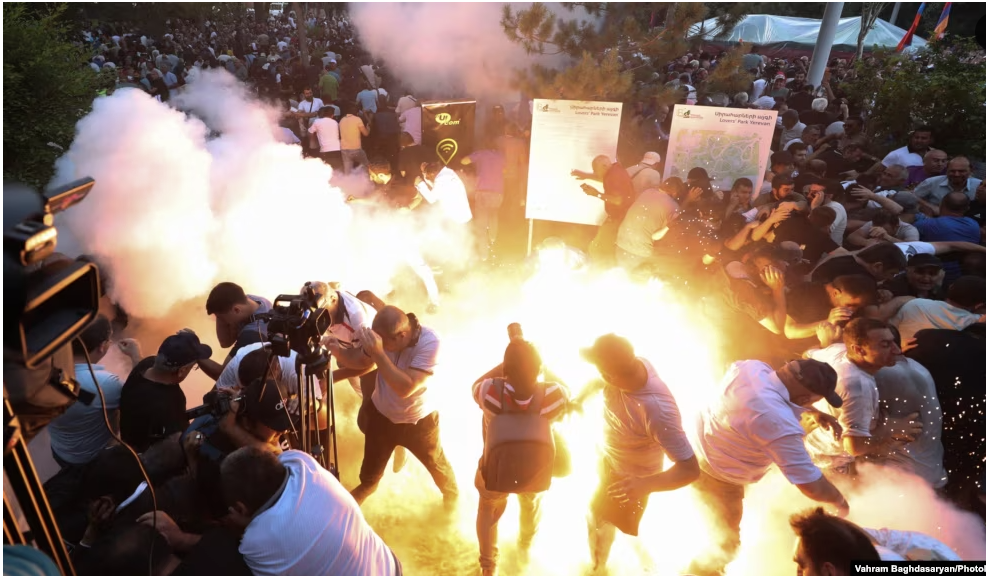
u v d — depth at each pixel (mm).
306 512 2289
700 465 3430
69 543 2844
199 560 2264
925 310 4199
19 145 5629
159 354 3256
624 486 3168
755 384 3107
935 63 9555
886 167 7996
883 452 3664
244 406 2709
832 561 2199
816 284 4543
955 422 3691
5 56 5652
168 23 26312
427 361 3490
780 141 10195
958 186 6797
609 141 6871
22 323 1453
